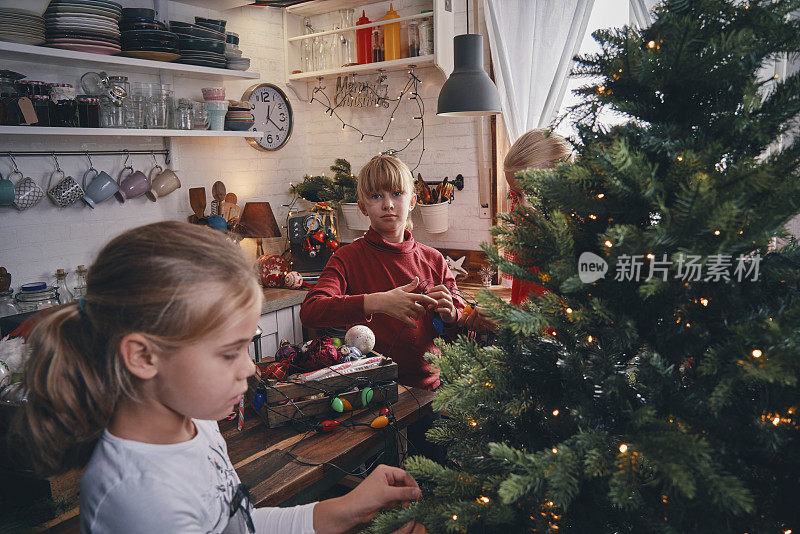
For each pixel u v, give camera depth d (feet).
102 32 8.32
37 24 7.81
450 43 11.05
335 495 6.26
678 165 2.09
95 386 2.02
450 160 11.79
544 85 10.29
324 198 12.29
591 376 2.19
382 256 6.21
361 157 13.01
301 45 13.19
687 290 2.18
